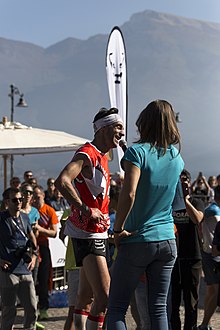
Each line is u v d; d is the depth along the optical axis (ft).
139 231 16.25
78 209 17.92
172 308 27.89
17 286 27.66
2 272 27.58
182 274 27.86
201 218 27.43
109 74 34.81
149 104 16.72
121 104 34.60
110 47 34.68
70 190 17.81
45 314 34.40
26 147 40.11
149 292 16.69
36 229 33.35
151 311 16.55
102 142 18.83
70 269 25.84
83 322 19.57
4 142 40.24
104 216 18.61
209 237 29.30
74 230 18.74
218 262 28.71
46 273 34.73
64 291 38.04
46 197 44.24
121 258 16.37
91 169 18.44
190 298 27.96
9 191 28.12
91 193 18.54
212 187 68.28
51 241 38.83
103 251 18.72
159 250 16.33
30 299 27.81
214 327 31.58
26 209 33.24
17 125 42.78
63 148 41.29
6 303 27.63
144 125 16.57
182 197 23.36
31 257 27.96
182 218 27.86
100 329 18.52
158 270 16.55
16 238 27.66
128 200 15.89
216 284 29.22
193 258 27.86
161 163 16.38
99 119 18.85
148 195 16.26
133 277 16.35
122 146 19.94
